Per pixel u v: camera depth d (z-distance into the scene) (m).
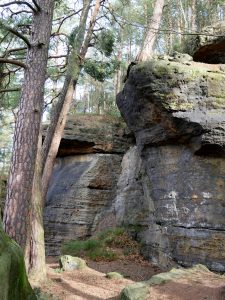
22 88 8.25
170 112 10.55
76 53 11.05
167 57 11.88
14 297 2.41
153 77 10.68
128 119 12.86
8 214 7.62
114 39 12.22
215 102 10.18
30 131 7.93
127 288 7.32
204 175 10.27
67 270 10.72
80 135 17.55
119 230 13.98
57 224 17.23
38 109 8.09
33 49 8.31
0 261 2.31
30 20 10.06
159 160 11.63
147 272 11.09
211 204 9.99
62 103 12.02
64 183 18.08
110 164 17.56
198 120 9.99
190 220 10.30
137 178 14.34
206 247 9.82
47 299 7.34
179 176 10.90
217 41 12.08
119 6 13.58
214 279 8.20
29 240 9.23
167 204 11.08
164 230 11.09
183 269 9.09
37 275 9.00
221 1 21.20
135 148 15.61
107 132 17.92
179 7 23.77
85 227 16.48
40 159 10.06
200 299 6.72
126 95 12.38
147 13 20.20
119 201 15.43
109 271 11.10
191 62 11.42
